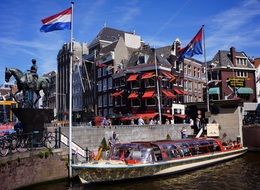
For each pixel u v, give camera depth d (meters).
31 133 16.25
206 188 15.85
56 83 70.44
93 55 55.72
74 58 63.12
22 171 15.07
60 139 18.28
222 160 23.08
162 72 42.47
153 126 27.53
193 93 49.50
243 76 52.91
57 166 17.27
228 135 28.69
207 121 30.41
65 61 66.56
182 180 17.62
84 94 57.81
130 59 48.31
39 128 18.53
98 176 16.27
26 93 19.48
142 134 26.38
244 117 30.84
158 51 48.50
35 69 19.81
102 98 51.59
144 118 39.59
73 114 60.59
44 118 18.83
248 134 28.25
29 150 15.88
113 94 46.19
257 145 27.83
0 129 27.62
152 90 42.28
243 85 50.41
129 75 44.97
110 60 50.28
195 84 50.47
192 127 31.22
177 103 43.94
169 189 15.73
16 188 14.65
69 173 17.38
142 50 47.12
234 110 28.62
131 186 16.30
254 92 53.09
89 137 21.83
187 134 30.09
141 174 17.30
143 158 17.73
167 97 42.25
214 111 29.56
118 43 51.06
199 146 21.56
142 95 43.12
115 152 18.36
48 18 18.09
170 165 18.59
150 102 42.53
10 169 14.23
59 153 17.53
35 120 18.44
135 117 40.25
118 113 46.53
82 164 16.44
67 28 18.12
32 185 15.73
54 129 19.30
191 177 18.39
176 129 29.86
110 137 23.42
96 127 22.41
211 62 53.28
